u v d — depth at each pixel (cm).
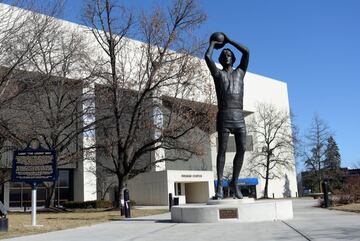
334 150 7475
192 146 3272
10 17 2269
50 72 2841
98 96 3219
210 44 1781
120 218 2217
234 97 1748
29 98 2784
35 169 1747
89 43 3794
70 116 3291
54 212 3259
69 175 5334
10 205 5091
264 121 7181
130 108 3291
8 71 2261
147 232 1306
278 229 1240
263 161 7306
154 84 3262
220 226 1425
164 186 5025
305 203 3641
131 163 3222
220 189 1744
